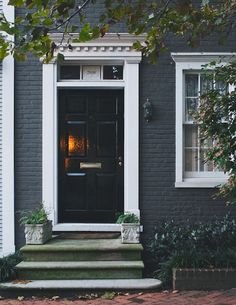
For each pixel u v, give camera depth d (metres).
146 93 8.18
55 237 7.96
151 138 8.17
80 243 7.54
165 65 8.20
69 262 7.25
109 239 7.84
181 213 8.15
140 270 7.12
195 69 8.15
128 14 5.01
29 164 8.12
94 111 8.44
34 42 4.87
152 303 6.23
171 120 8.18
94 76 8.35
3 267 7.04
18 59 5.02
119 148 8.41
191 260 6.98
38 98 8.15
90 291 6.74
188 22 5.42
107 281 6.94
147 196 8.16
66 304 6.27
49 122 8.12
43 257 7.33
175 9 5.00
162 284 6.92
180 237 7.59
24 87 8.14
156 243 7.60
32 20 4.71
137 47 5.74
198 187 8.14
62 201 8.41
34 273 7.09
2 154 8.06
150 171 8.17
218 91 6.41
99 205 8.42
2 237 8.06
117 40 8.08
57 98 8.29
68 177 8.42
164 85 8.19
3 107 8.08
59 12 4.56
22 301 6.45
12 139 8.07
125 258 7.35
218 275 6.86
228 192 6.32
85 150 8.43
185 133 8.35
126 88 8.16
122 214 7.93
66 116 8.43
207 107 6.30
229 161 6.17
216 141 7.02
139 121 8.17
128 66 8.14
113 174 8.43
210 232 7.60
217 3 7.87
